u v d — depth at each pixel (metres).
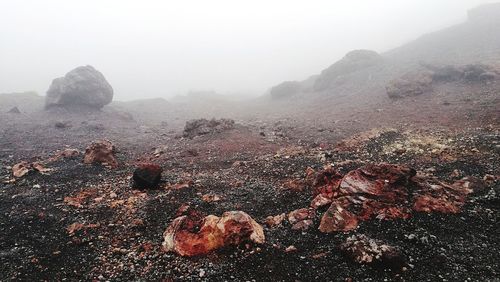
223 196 12.21
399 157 14.94
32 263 8.20
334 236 8.76
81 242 9.17
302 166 15.23
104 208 11.48
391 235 8.46
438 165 13.23
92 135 28.12
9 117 32.97
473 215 9.11
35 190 13.46
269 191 12.48
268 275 7.41
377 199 9.78
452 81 32.50
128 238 9.42
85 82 37.44
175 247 8.48
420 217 9.12
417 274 6.95
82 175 15.59
